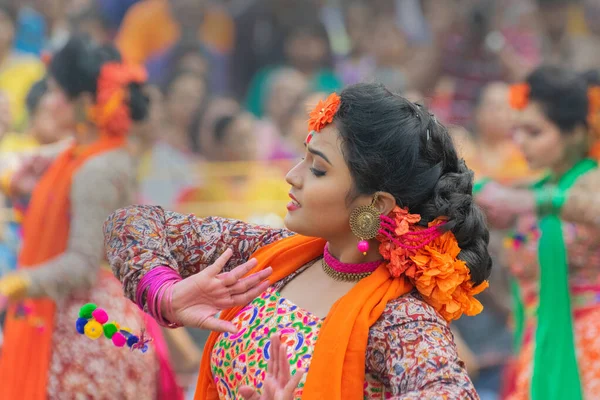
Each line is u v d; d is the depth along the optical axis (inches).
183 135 585.9
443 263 188.9
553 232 338.0
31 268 319.6
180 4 666.2
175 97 594.9
